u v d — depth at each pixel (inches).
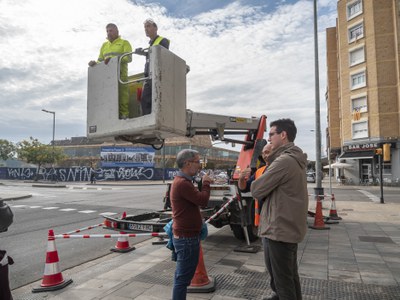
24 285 189.6
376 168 1275.8
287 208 110.7
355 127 1347.2
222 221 270.7
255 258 224.7
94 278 189.8
